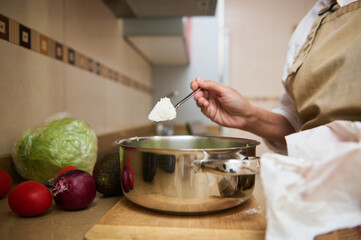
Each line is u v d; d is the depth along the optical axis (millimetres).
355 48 531
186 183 481
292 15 3402
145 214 517
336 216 367
